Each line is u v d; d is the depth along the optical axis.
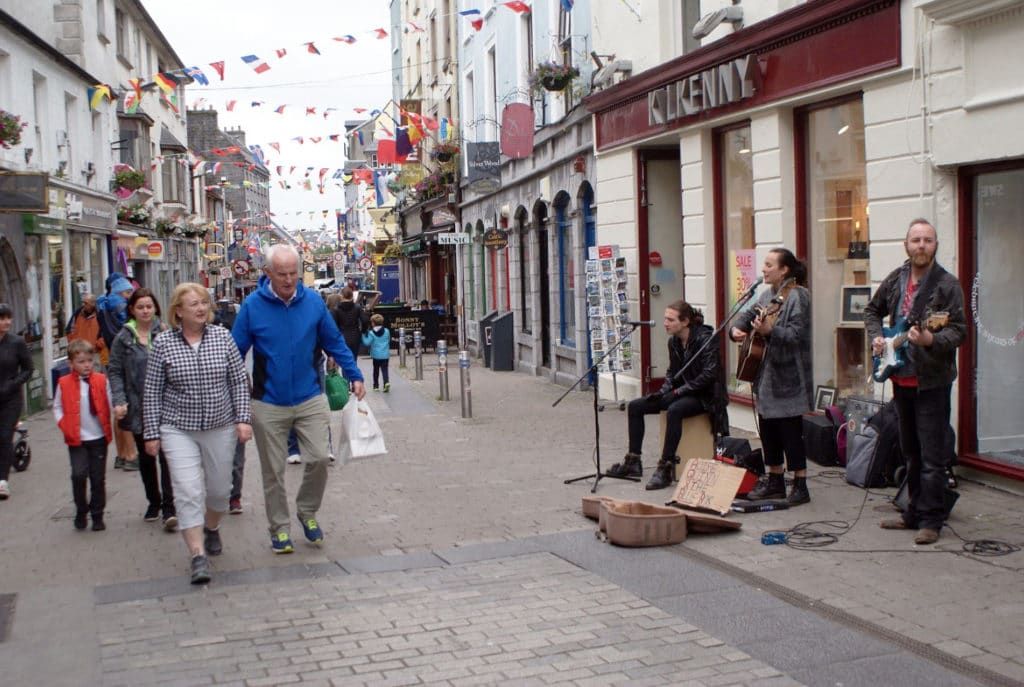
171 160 36.12
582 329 16.81
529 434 12.19
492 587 6.04
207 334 6.48
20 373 9.59
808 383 7.78
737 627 5.17
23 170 17.25
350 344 17.31
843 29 9.39
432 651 5.00
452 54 29.25
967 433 8.25
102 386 7.95
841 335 10.12
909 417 6.80
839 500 7.89
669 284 14.57
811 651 4.80
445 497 8.73
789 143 10.66
